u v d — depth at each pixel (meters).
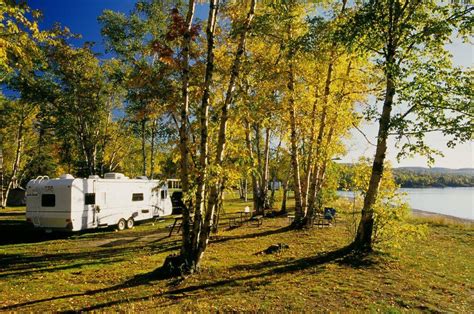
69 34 24.77
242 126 13.17
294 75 16.36
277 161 31.03
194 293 8.14
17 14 10.38
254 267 10.49
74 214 17.78
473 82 9.85
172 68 9.75
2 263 12.10
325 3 14.79
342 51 13.52
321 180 19.27
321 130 16.66
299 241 14.84
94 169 31.41
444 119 10.28
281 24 11.95
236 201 46.22
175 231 19.66
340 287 8.62
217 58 12.20
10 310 7.32
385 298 7.90
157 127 26.19
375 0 11.00
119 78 23.94
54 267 11.40
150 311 6.87
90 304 7.61
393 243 11.99
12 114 34.97
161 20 23.61
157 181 24.91
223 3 11.59
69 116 27.62
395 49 11.35
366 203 12.24
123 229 21.17
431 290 8.55
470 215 40.81
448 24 10.12
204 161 9.66
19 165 42.97
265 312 6.93
